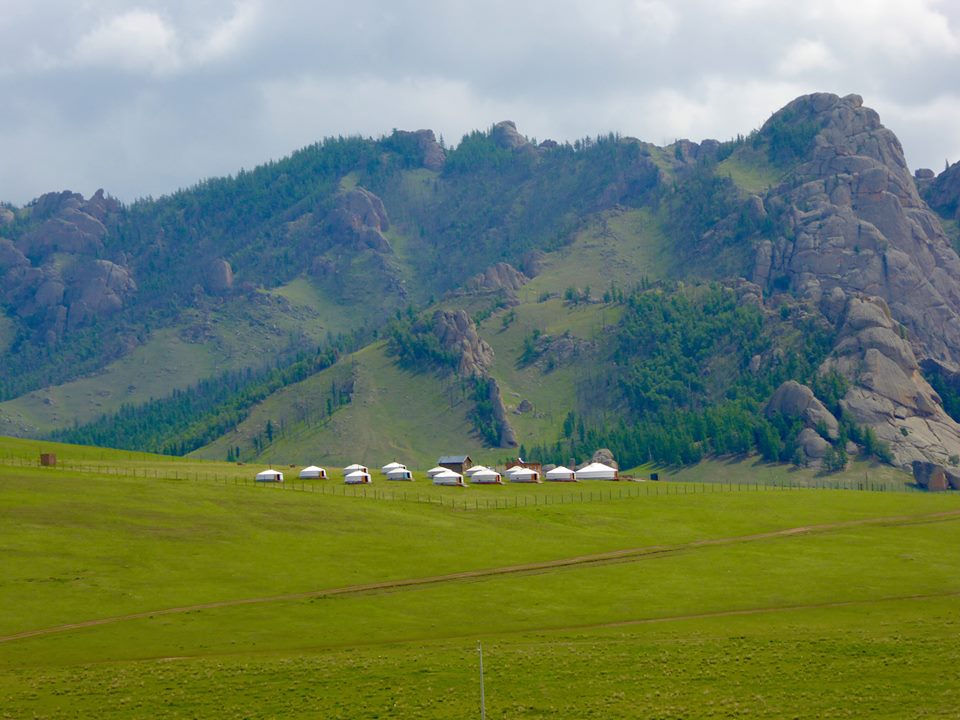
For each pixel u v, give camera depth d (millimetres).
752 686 145875
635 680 149250
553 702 140250
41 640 172875
